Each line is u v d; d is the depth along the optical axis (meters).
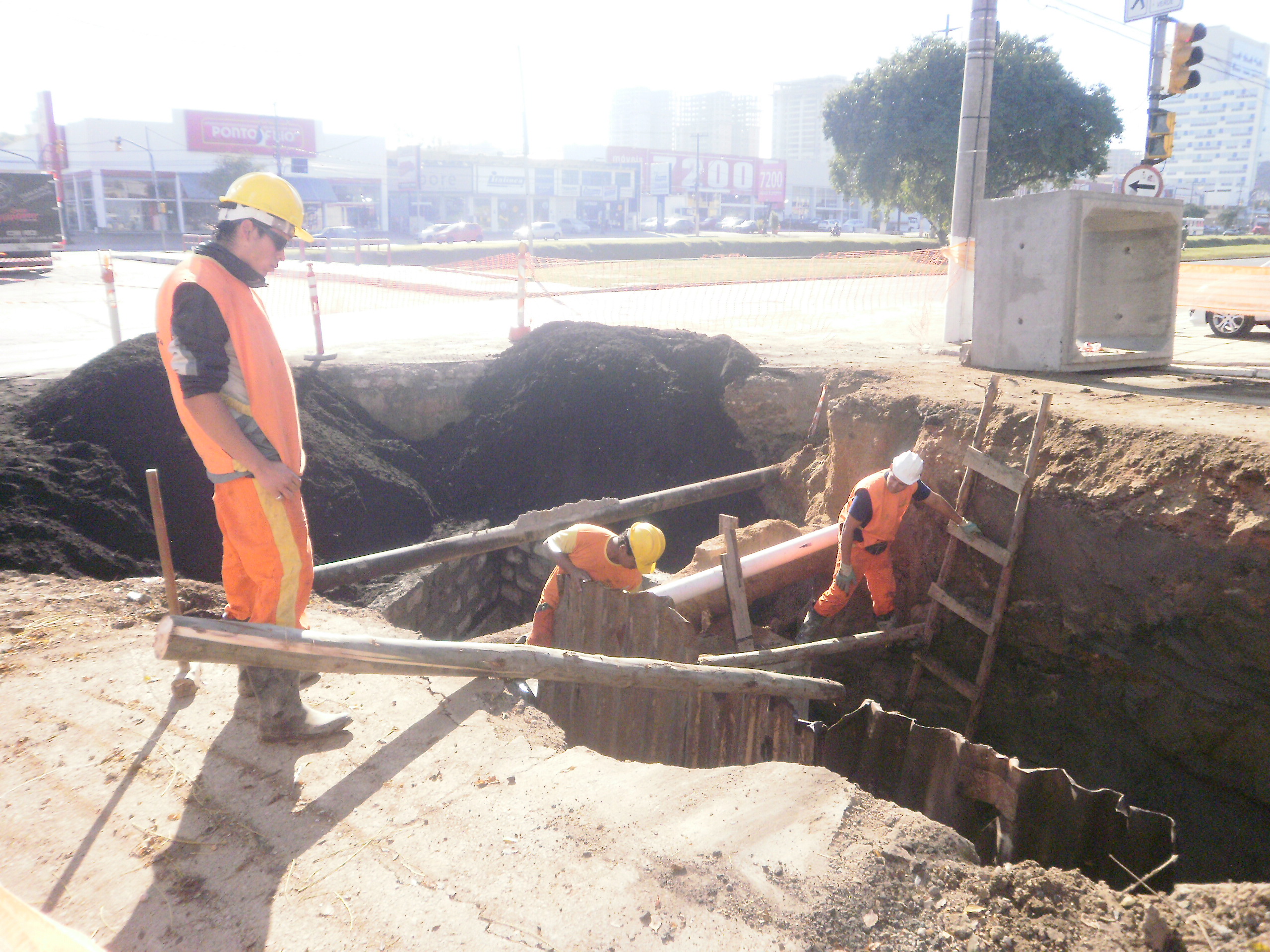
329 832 2.55
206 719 3.12
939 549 6.00
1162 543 4.72
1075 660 5.23
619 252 38.91
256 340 2.68
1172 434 4.96
